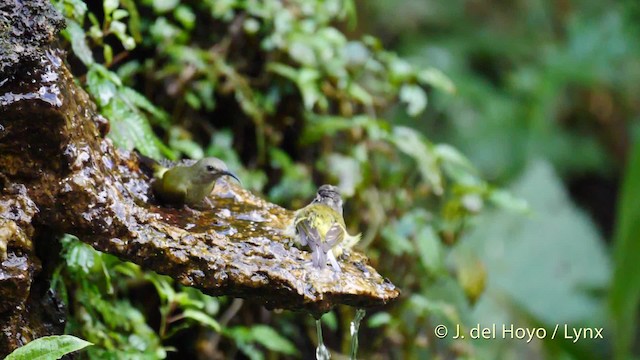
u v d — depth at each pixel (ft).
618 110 61.98
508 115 58.80
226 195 22.29
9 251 17.47
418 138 32.42
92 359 22.53
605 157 61.57
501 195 33.24
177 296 24.56
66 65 19.67
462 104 58.08
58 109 17.79
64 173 18.22
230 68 30.50
